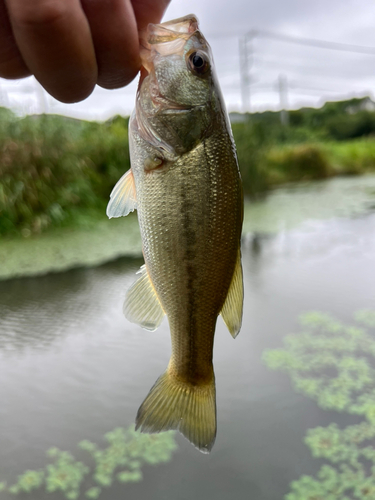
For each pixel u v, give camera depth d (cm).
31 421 28
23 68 9
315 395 30
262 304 44
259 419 28
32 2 7
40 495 23
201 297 15
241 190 15
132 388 31
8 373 33
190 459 25
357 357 34
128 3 9
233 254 15
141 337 38
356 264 56
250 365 33
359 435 26
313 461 25
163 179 14
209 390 15
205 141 14
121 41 9
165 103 14
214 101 14
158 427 15
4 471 24
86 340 37
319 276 52
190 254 14
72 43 8
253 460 25
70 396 30
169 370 15
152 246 14
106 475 24
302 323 40
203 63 14
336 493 23
